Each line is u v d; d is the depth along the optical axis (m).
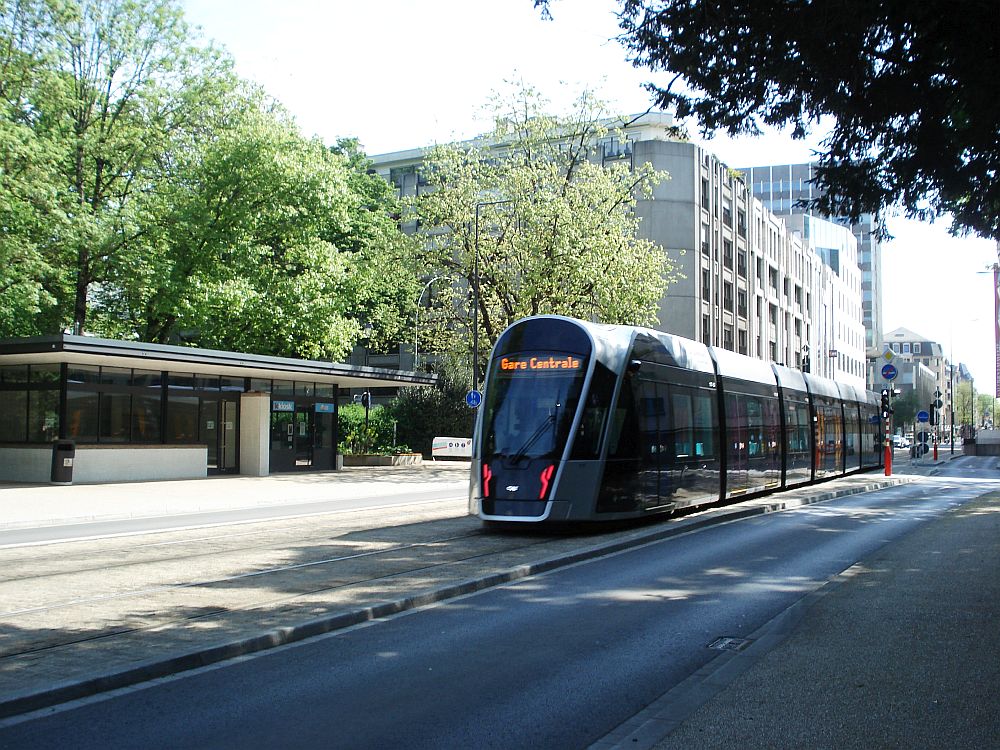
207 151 32.81
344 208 36.22
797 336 81.94
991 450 71.75
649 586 10.31
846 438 32.28
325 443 37.19
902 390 112.06
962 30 7.68
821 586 9.77
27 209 27.03
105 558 12.30
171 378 30.34
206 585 9.97
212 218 32.28
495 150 38.16
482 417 15.54
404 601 8.99
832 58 8.50
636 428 15.93
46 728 5.38
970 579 9.93
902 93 8.64
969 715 5.22
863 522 17.34
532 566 11.27
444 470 39.38
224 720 5.52
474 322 35.59
